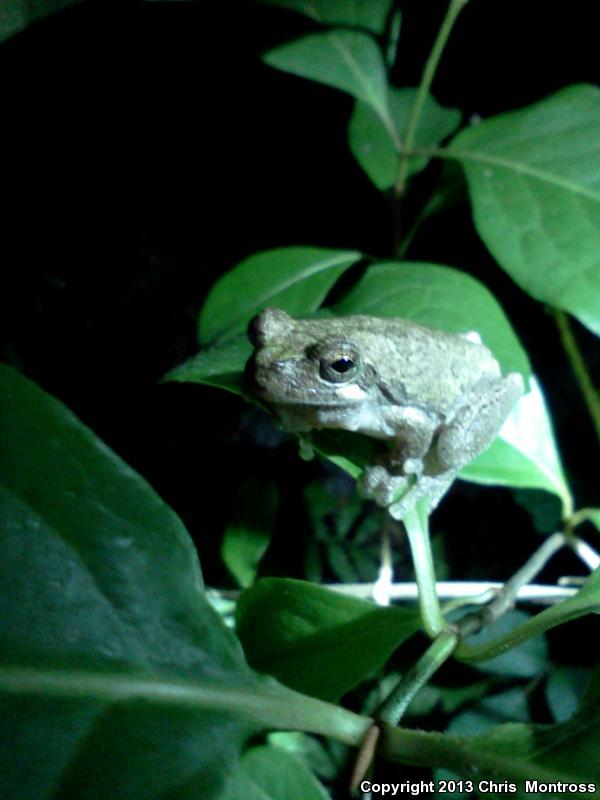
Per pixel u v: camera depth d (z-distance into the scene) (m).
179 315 0.17
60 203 0.17
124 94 0.16
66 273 0.17
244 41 0.14
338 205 0.18
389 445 0.11
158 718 0.06
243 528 0.13
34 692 0.06
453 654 0.08
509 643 0.08
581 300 0.11
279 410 0.11
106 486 0.06
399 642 0.08
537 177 0.12
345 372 0.10
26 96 0.16
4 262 0.16
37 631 0.06
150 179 0.17
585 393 0.14
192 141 0.17
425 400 0.11
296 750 0.13
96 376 0.17
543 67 0.17
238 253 0.18
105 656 0.06
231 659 0.07
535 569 0.11
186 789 0.06
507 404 0.11
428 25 0.17
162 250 0.17
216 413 0.18
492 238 0.12
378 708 0.07
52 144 0.16
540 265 0.11
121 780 0.06
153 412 0.18
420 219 0.15
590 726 0.06
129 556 0.06
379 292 0.12
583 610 0.07
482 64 0.17
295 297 0.13
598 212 0.12
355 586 0.13
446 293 0.12
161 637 0.06
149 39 0.15
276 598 0.09
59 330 0.17
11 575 0.06
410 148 0.14
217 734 0.06
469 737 0.07
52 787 0.06
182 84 0.16
